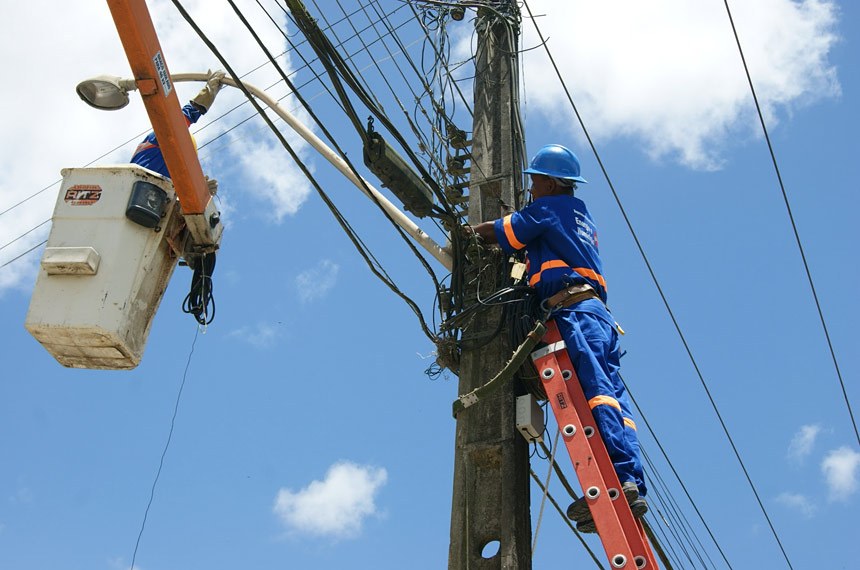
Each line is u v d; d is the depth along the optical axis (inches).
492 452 280.8
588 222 289.6
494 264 300.5
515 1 365.7
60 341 226.7
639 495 255.4
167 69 223.9
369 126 282.8
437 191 292.8
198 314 248.2
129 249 229.9
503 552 265.1
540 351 271.0
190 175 232.1
